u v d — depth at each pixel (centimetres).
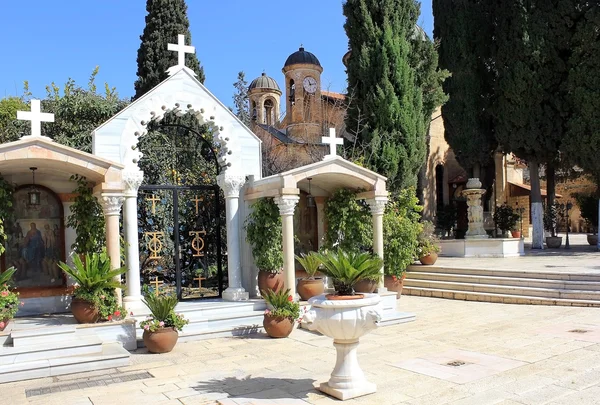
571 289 1364
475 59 2475
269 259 1195
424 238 1781
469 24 2462
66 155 943
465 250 2105
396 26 1742
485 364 784
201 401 661
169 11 1867
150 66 1841
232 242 1233
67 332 912
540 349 864
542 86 2241
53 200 1108
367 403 630
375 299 652
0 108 1931
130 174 1099
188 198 1449
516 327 1065
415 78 1797
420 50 1861
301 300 1216
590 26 2075
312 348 953
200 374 793
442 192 3153
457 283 1588
